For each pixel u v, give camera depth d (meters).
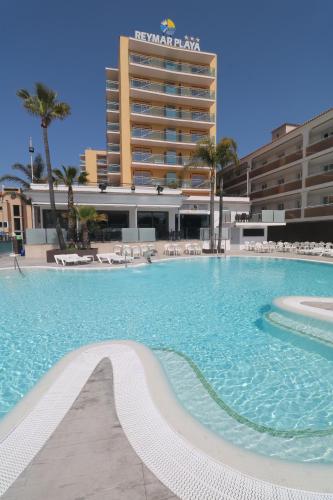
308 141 27.84
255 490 1.88
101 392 3.12
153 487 1.90
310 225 28.20
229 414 3.40
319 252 20.45
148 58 33.28
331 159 27.09
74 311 7.90
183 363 4.80
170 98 33.84
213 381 4.20
